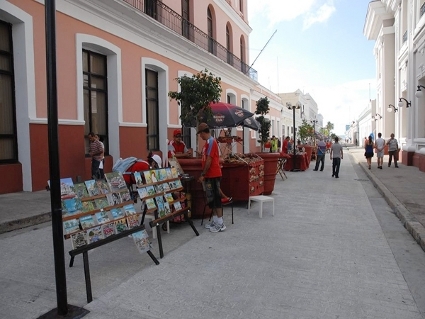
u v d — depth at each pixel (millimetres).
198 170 6891
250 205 8367
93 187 4184
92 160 10164
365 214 7801
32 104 8883
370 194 10742
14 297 3725
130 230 4453
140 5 13281
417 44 17109
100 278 4219
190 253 5121
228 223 6918
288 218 7375
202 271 4445
